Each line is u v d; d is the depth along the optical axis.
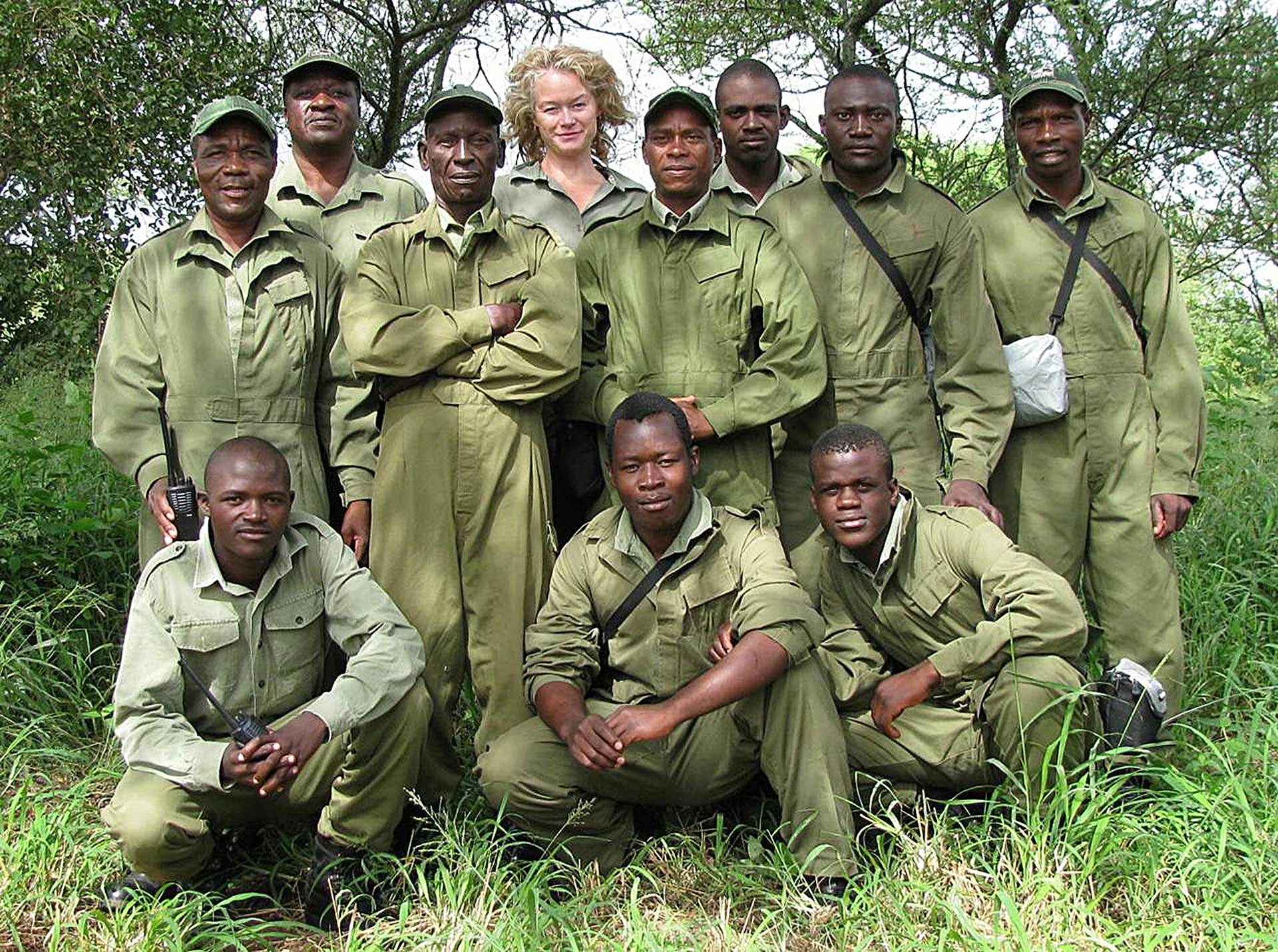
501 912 3.05
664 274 3.91
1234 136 9.62
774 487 4.11
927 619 3.57
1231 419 6.09
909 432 3.98
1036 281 4.09
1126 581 4.05
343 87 4.59
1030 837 3.08
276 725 3.34
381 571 3.71
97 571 5.08
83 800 3.60
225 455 3.18
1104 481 4.07
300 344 3.95
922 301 4.03
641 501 3.35
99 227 8.95
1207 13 9.28
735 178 4.75
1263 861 2.93
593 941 2.97
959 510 3.60
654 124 3.87
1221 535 5.20
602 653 3.56
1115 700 3.67
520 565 3.69
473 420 3.67
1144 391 4.08
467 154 3.72
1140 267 4.07
